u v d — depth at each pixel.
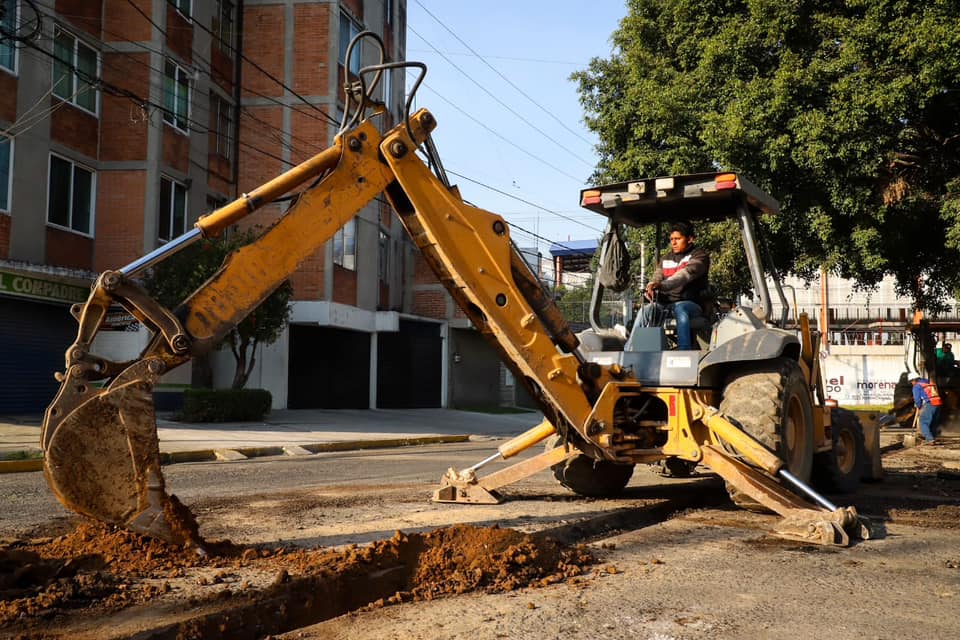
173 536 4.34
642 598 3.87
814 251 17.69
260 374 23.39
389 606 3.71
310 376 25.12
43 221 17.11
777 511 5.66
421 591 3.92
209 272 17.25
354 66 25.36
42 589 3.72
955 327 22.41
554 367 5.71
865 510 6.97
